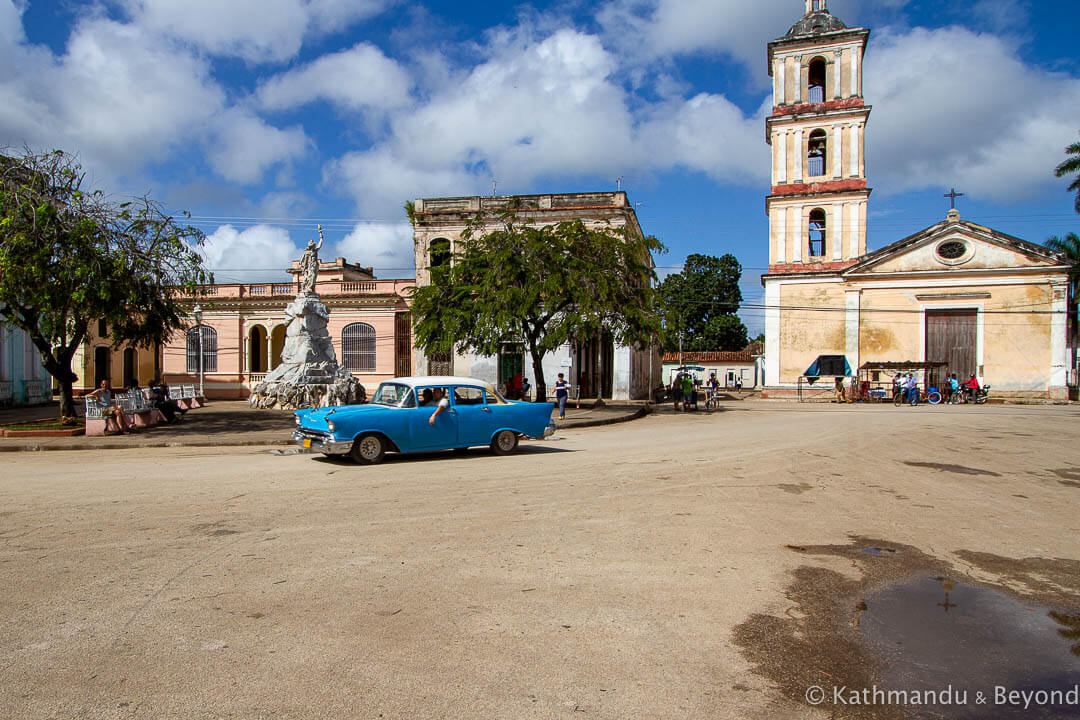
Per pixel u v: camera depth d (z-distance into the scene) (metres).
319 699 3.36
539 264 22.84
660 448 14.08
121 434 16.97
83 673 3.61
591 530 6.79
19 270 15.20
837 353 37.75
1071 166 35.56
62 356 18.25
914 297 36.62
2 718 3.13
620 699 3.39
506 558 5.80
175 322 20.86
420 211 37.53
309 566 5.54
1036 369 34.59
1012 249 35.12
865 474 10.55
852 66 37.91
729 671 3.71
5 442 15.32
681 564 5.66
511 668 3.72
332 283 39.84
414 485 9.35
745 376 62.25
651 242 24.31
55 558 5.71
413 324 25.53
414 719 3.17
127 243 17.22
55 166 16.70
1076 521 7.35
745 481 9.81
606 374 35.47
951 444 14.74
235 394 39.84
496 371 35.47
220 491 8.88
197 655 3.84
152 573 5.32
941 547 6.27
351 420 11.30
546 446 14.46
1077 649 4.03
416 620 4.40
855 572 5.50
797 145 38.91
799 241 38.69
